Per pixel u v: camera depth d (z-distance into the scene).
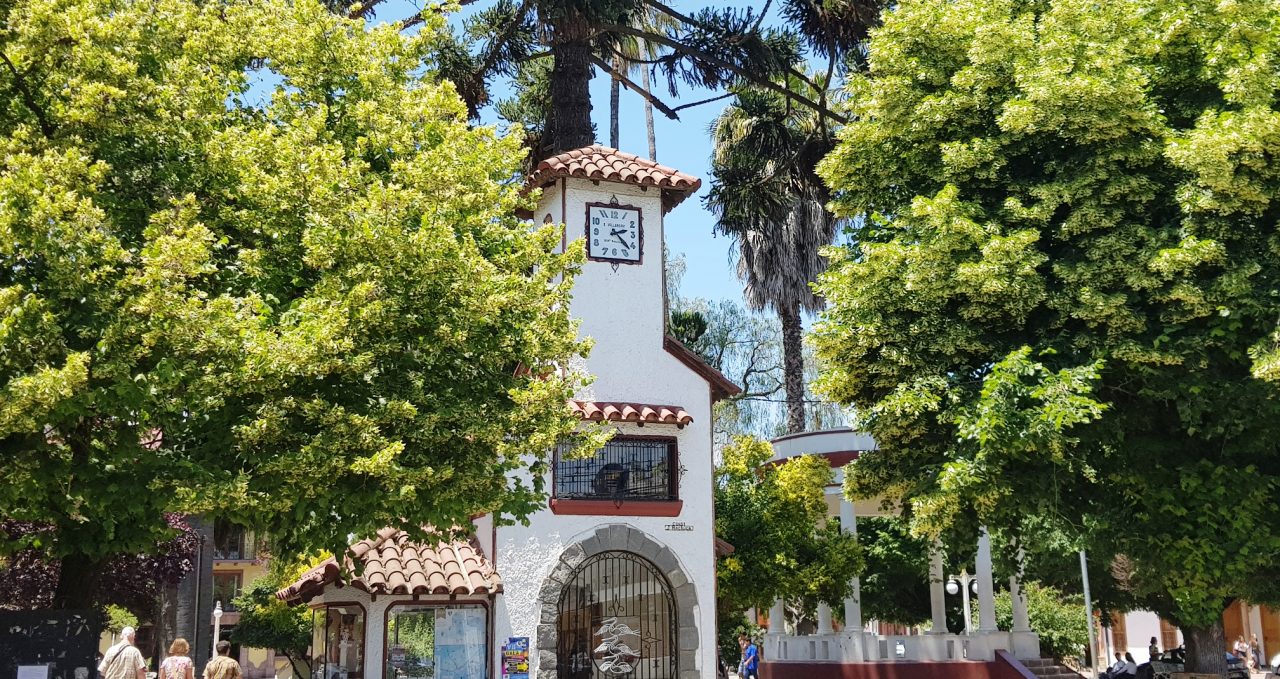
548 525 14.96
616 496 15.33
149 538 10.66
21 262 9.41
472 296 10.84
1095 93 12.41
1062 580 27.33
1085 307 12.45
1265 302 11.88
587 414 15.00
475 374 11.38
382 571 14.60
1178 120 13.41
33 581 19.36
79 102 9.96
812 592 20.05
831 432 23.14
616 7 19.84
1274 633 38.53
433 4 13.90
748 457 21.83
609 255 16.23
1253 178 12.01
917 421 13.91
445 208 11.58
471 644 14.72
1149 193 12.59
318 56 12.69
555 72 20.89
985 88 13.80
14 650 9.62
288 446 10.16
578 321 12.39
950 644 22.36
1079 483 14.25
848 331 13.90
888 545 29.70
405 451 10.58
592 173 16.19
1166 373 12.55
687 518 15.55
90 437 9.78
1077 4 13.59
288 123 12.38
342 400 10.55
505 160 13.02
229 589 42.47
